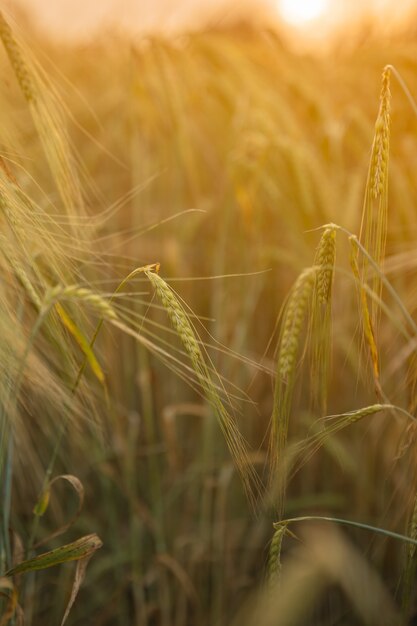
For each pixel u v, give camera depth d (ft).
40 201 3.03
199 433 3.98
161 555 3.44
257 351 4.10
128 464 3.53
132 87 4.08
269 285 4.14
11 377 2.50
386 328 3.46
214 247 4.27
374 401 3.29
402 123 3.92
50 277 2.59
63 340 2.56
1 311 2.45
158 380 3.95
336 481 3.74
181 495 3.96
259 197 3.85
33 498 3.43
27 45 2.70
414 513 2.52
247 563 3.55
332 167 4.00
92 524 3.59
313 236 3.59
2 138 2.75
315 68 5.04
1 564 2.66
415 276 3.53
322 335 2.49
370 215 2.44
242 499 3.76
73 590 2.55
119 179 4.47
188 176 4.49
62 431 2.66
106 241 3.58
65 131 2.75
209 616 3.60
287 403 2.42
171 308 2.28
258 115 3.84
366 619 3.16
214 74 4.44
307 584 2.65
